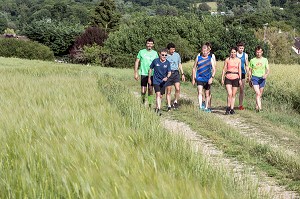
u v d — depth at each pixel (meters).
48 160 5.50
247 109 18.11
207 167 6.04
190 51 68.81
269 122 15.02
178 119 14.80
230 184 5.43
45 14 173.62
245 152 10.08
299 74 25.55
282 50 75.44
